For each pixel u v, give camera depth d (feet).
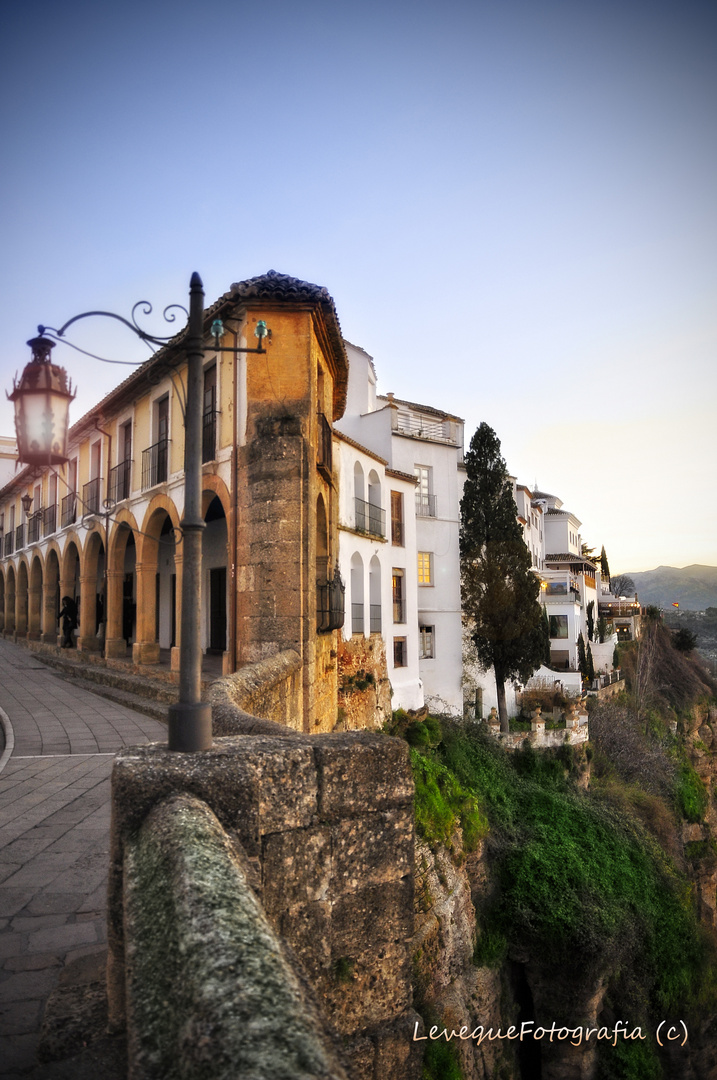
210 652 68.64
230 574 42.39
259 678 28.94
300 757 11.85
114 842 9.98
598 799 86.79
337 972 11.99
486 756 77.15
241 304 41.98
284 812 11.48
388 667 76.13
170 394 54.29
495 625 90.07
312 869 11.75
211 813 9.71
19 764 30.32
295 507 39.81
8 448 140.36
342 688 63.05
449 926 43.21
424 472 92.48
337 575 51.19
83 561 74.59
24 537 105.19
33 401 12.54
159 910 7.09
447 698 89.86
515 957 51.93
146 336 13.61
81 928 14.98
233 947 5.94
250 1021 4.89
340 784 12.19
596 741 107.45
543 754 87.92
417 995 38.04
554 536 195.83
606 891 58.08
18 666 71.92
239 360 43.01
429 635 90.22
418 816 45.73
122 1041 9.46
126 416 63.36
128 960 6.61
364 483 72.95
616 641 177.27
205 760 10.94
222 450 44.47
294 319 42.04
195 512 13.00
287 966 6.03
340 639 63.93
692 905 67.92
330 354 49.78
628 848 66.90
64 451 12.73
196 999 5.30
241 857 9.20
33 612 99.04
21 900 16.34
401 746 12.99
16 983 12.71
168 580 74.90
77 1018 10.14
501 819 63.82
